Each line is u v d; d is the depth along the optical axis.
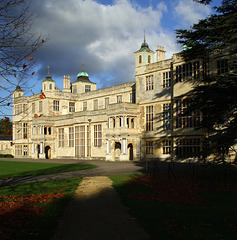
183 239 8.12
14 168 31.75
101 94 58.69
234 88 19.16
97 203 12.71
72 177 21.81
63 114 63.31
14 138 73.94
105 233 8.79
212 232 8.65
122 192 15.07
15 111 72.62
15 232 8.95
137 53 46.16
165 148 41.12
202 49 23.86
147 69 44.59
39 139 60.97
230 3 20.98
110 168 29.50
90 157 51.97
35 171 27.62
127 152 43.94
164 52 47.19
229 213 10.77
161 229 8.98
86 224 9.70
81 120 53.81
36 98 65.50
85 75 72.88
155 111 42.84
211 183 17.97
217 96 19.20
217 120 21.44
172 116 40.12
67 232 8.94
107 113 46.59
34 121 62.16
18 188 16.59
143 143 44.34
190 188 16.14
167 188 16.16
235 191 15.33
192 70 37.53
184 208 11.60
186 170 25.83
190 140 37.56
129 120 45.31
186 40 24.06
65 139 58.69
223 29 21.45
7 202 12.75
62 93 64.38
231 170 24.19
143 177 20.88
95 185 17.34
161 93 42.09
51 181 19.41
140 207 11.82
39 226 9.54
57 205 12.35
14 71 9.04
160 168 28.62
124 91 52.75
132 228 9.19
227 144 17.86
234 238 8.14
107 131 46.16
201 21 22.30
